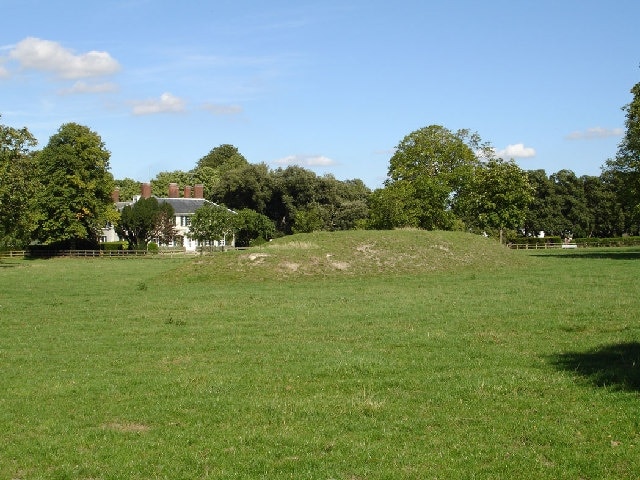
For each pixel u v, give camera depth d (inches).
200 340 748.0
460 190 3371.1
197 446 394.0
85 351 696.4
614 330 762.8
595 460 361.1
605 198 4783.5
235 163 6200.8
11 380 566.3
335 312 943.0
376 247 1728.6
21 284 1549.0
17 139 2532.0
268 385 535.5
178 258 3240.7
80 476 354.6
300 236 1846.7
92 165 3644.2
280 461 368.2
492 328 786.8
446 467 355.9
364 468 354.9
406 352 655.8
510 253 2016.5
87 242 3855.8
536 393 495.8
